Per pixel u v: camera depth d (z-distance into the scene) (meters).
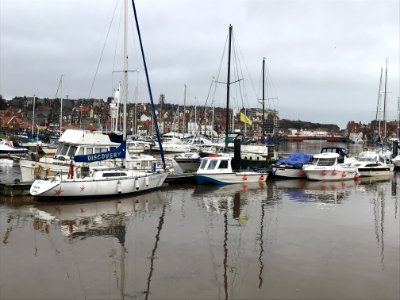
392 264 12.40
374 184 31.00
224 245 14.17
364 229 16.69
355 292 10.31
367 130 157.88
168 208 20.25
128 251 13.34
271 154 39.31
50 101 166.25
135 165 26.78
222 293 10.18
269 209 20.56
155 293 10.12
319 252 13.52
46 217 17.61
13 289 10.22
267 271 11.72
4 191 21.53
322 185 29.72
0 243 13.92
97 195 21.55
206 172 28.06
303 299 9.91
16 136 65.88
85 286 10.48
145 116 163.25
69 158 24.69
